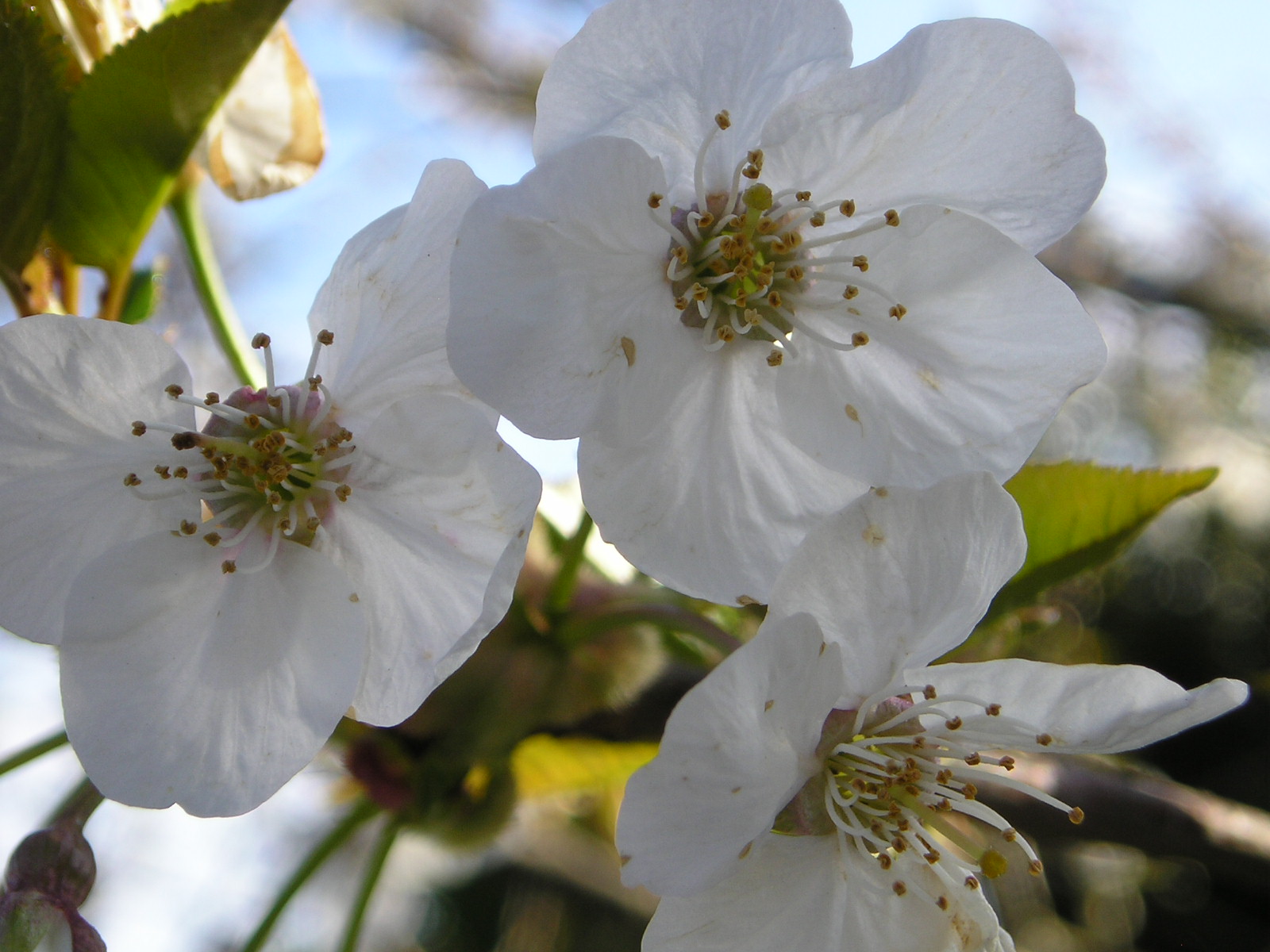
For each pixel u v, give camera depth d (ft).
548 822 0.60
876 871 0.35
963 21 0.35
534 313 0.33
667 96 0.35
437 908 0.85
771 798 0.33
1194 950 0.85
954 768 0.36
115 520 0.36
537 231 0.33
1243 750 0.98
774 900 0.34
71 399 0.35
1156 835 0.42
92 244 0.41
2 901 0.35
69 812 0.36
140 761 0.35
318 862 0.41
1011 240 0.36
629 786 0.31
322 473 0.36
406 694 0.35
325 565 0.36
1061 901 0.85
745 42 0.35
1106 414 1.05
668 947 0.34
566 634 0.40
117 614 0.35
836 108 0.35
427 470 0.35
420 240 0.35
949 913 0.35
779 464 0.37
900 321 0.37
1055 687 0.35
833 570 0.34
